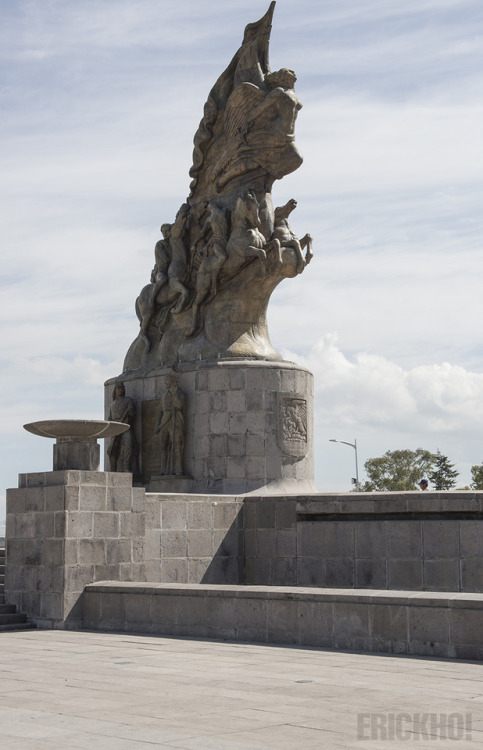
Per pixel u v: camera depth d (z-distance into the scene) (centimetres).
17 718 834
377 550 1938
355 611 1303
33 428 1773
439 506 1878
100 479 1756
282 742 738
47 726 798
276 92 2456
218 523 2075
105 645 1384
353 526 1972
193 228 2583
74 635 1549
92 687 999
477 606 1200
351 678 1050
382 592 1320
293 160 2492
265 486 2334
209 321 2480
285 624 1374
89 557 1719
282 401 2386
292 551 2047
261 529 2095
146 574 1931
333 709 872
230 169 2508
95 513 1739
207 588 1478
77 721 820
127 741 738
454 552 1858
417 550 1894
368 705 890
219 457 2347
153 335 2608
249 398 2359
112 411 2502
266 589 1423
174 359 2512
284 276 2461
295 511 2050
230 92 2559
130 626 1585
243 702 908
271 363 2394
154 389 2480
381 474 6312
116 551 1764
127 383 2553
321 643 1333
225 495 2106
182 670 1118
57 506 1711
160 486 2392
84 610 1681
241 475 2333
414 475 6238
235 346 2431
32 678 1065
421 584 1881
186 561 2008
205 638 1456
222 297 2480
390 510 1931
